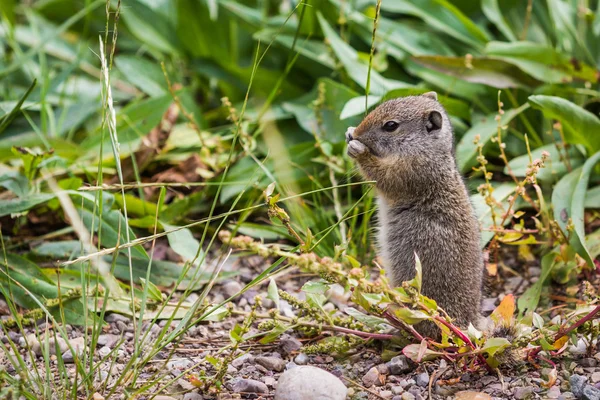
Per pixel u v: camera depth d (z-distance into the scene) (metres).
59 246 10.98
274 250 7.21
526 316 8.40
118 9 8.77
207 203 12.46
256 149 12.86
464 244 9.27
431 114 9.72
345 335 9.08
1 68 14.94
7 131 12.91
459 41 13.87
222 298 10.52
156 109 13.22
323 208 12.02
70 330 9.51
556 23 13.37
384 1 13.88
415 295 7.62
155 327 9.58
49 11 16.44
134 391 7.74
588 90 12.43
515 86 12.40
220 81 14.34
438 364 8.53
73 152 12.46
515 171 11.65
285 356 9.00
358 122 12.52
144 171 12.81
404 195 9.80
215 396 8.01
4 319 9.66
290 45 13.83
